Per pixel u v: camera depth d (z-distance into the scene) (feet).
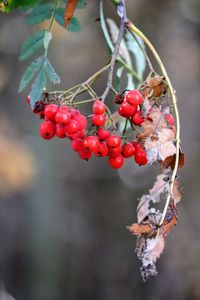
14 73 5.32
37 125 5.82
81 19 5.19
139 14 5.60
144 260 1.78
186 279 6.38
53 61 5.89
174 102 1.85
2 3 2.00
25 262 6.53
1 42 5.02
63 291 6.62
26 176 5.29
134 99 1.82
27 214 6.45
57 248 6.52
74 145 1.83
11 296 6.36
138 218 1.80
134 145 1.86
